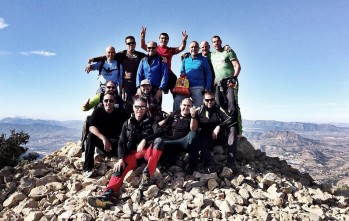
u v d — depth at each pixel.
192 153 3.57
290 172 4.47
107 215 2.81
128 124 3.29
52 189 3.40
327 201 3.60
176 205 2.98
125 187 3.30
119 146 3.23
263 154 4.69
